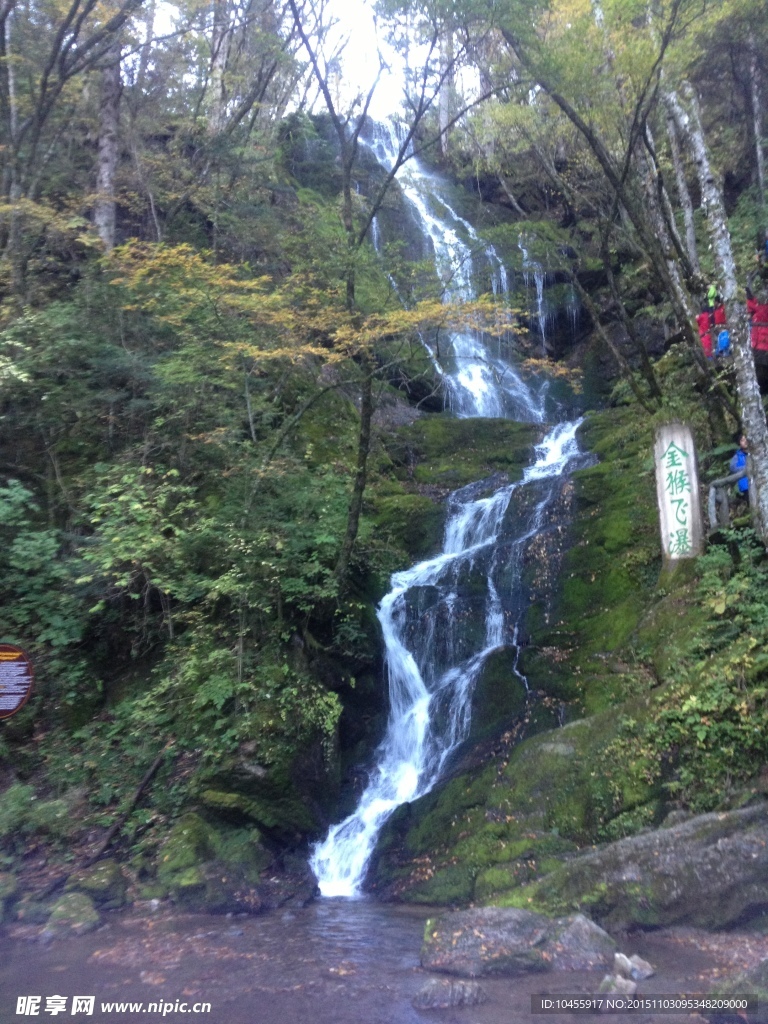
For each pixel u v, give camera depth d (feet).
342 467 42.04
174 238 54.13
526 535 40.40
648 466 36.88
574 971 17.79
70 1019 16.30
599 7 33.42
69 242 48.01
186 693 30.40
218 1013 16.42
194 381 36.19
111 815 27.58
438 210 74.49
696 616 29.37
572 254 69.15
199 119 57.36
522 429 55.93
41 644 31.35
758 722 22.99
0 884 23.77
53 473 36.76
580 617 35.37
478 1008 16.20
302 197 61.72
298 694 30.14
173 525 31.30
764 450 27.32
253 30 54.90
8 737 29.22
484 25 33.50
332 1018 16.06
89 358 36.88
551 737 28.60
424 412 60.64
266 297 33.86
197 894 24.66
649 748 25.13
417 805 30.55
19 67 45.21
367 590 38.52
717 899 19.54
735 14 40.22
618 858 20.92
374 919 23.91
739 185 57.77
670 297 37.01
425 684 36.68
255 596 31.71
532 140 42.65
